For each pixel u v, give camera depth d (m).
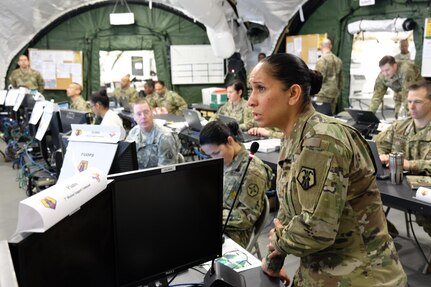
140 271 1.27
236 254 1.61
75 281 1.03
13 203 4.32
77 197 0.96
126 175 1.20
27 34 8.39
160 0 8.70
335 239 1.15
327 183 1.08
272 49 8.38
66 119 2.70
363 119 3.96
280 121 1.22
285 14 7.71
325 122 1.15
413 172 2.63
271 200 3.41
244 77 9.05
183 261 1.35
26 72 7.79
